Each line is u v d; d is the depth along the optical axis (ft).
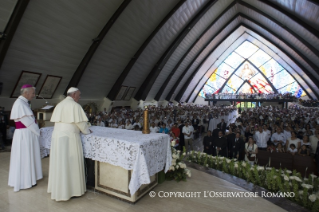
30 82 31.76
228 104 104.37
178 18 48.06
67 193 8.79
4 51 24.08
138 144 8.09
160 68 58.18
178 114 43.16
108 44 39.88
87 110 43.47
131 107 63.00
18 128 10.11
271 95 88.33
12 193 9.70
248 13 61.67
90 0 29.76
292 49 59.77
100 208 8.56
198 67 83.20
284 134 25.30
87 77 42.04
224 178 12.28
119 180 9.27
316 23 37.96
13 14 22.65
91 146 9.43
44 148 11.92
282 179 11.65
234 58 98.89
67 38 31.71
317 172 15.25
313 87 79.61
